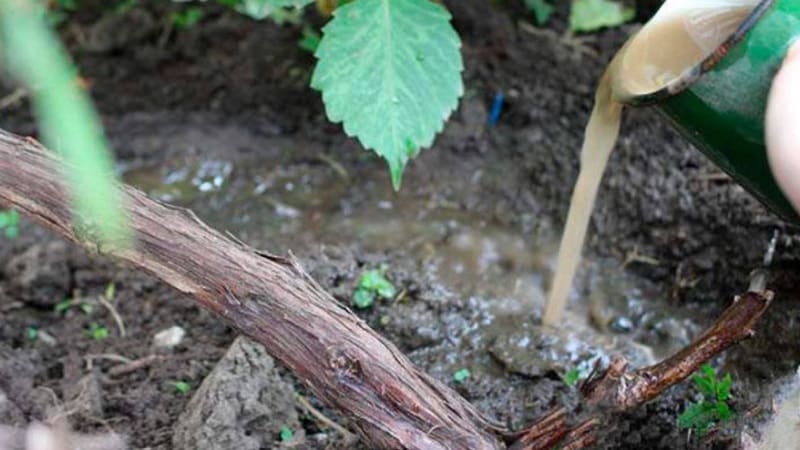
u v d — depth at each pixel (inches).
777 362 33.4
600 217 39.1
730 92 26.4
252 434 31.0
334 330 27.2
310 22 44.3
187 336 35.5
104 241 26.8
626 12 42.5
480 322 36.5
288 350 27.3
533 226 39.9
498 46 43.5
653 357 35.6
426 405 27.4
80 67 44.6
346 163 42.5
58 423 31.6
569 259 35.4
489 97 42.8
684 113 27.3
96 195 22.7
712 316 36.5
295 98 43.9
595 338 36.1
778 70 25.5
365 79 30.1
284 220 40.5
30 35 21.2
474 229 39.9
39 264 37.1
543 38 43.4
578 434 28.5
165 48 45.0
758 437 29.8
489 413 33.6
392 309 36.4
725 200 37.0
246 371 31.3
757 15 25.7
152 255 27.2
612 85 29.5
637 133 39.4
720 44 26.1
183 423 31.2
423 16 30.5
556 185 40.5
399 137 30.1
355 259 38.0
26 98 43.2
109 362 34.7
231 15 45.3
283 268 27.8
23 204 27.2
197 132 43.7
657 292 37.5
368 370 27.1
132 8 45.3
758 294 27.7
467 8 44.0
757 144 26.7
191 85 44.6
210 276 27.2
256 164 42.8
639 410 32.2
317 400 33.0
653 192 38.4
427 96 30.3
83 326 36.1
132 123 43.9
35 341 35.5
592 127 32.8
